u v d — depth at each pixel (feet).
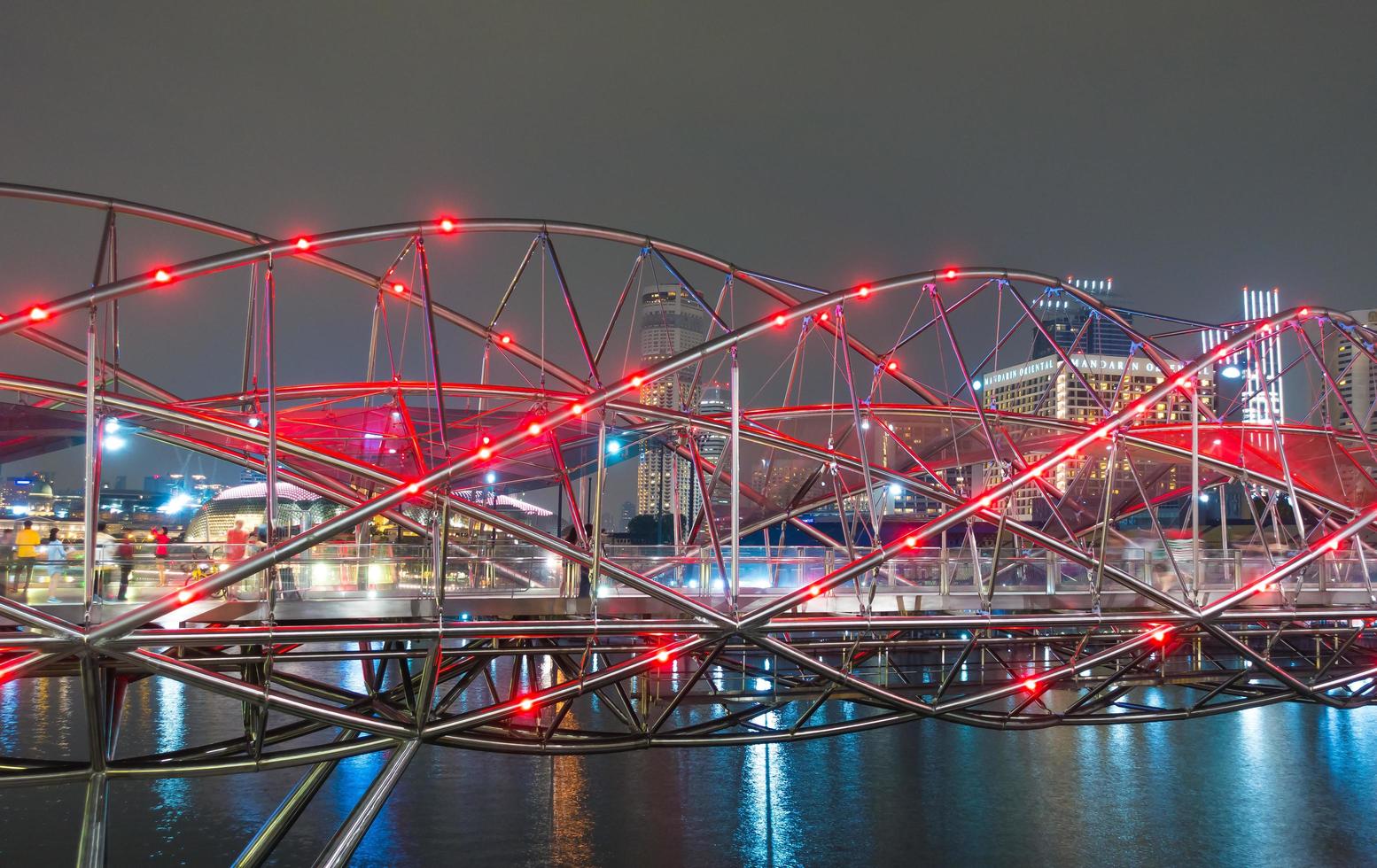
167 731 214.28
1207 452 215.92
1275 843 169.07
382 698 116.37
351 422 173.17
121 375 165.58
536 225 112.57
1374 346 155.74
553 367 186.80
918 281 117.19
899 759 214.90
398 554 126.52
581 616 105.29
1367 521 120.47
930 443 213.46
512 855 155.43
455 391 171.63
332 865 89.92
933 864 158.20
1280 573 117.19
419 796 181.37
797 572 121.08
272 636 82.79
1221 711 123.95
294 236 94.32
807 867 154.61
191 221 128.57
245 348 156.46
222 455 162.50
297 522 223.10
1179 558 147.02
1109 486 112.57
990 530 282.77
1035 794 192.44
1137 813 182.60
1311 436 219.82
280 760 92.53
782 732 107.04
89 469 82.79
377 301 165.68
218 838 158.30
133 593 95.20
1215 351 120.78
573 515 110.83
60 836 155.33
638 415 163.32
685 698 111.96
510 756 208.85
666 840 164.04
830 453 170.81
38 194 115.14
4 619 81.10
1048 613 112.06
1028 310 131.23
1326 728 246.47
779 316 102.94
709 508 105.91
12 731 211.41
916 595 120.16
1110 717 120.06
